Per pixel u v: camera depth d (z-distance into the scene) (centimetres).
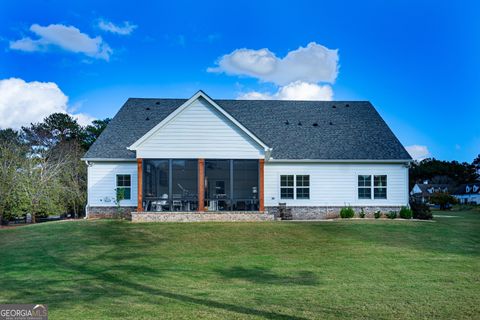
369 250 1394
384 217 2392
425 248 1446
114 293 857
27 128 5044
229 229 1770
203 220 2039
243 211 2073
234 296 827
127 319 665
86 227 1827
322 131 2641
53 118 5238
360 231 1759
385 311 715
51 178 3359
